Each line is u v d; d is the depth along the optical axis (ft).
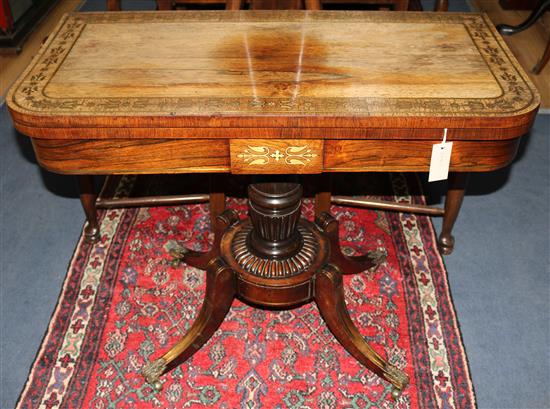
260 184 5.85
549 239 8.13
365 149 5.02
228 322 6.92
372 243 8.00
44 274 7.63
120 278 7.47
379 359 6.16
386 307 7.09
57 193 8.91
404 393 6.16
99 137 4.87
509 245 8.04
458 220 8.43
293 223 6.05
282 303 6.15
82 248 7.90
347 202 7.89
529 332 6.88
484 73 5.33
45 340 6.69
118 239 8.05
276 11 6.32
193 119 4.75
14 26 12.28
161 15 6.25
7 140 9.89
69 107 4.82
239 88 5.08
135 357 6.53
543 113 10.43
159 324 6.90
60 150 5.00
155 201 7.97
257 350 6.60
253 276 6.08
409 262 7.70
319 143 4.95
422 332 6.79
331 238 6.79
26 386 6.23
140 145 4.97
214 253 7.10
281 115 4.73
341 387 6.23
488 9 13.74
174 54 5.60
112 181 9.11
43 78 5.23
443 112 4.78
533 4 13.48
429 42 5.82
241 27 6.04
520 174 9.21
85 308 7.07
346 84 5.15
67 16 6.23
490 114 4.77
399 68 5.39
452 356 6.54
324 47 5.72
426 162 5.11
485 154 5.08
